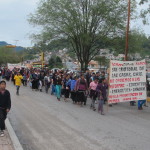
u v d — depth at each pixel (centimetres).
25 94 2047
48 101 1669
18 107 1388
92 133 880
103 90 1257
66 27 3127
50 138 814
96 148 720
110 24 3173
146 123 1056
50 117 1138
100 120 1099
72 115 1197
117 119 1130
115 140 800
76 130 917
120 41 3231
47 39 3344
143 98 1421
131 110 1388
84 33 3188
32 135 846
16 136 784
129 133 888
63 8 3184
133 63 1399
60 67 8175
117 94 1363
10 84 3058
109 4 3178
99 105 1267
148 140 806
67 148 718
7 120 1008
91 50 3541
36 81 2347
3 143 704
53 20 3272
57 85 1723
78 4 3234
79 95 1489
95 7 3130
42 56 3503
